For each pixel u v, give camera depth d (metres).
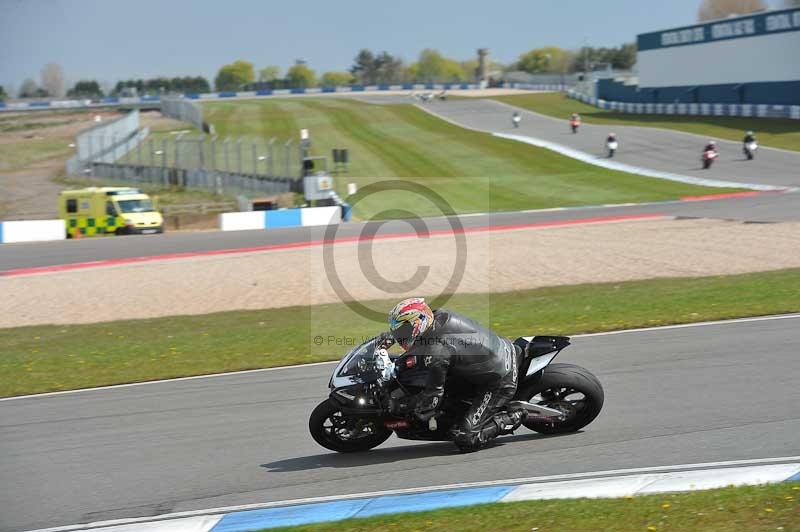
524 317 46.00
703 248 70.12
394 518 19.11
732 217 90.12
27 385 36.44
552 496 20.09
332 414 24.48
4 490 23.27
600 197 126.50
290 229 106.00
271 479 22.97
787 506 18.16
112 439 27.64
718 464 21.62
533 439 25.02
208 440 26.92
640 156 168.12
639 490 20.08
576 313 46.12
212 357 39.94
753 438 23.58
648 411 26.89
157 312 55.59
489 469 22.53
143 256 85.00
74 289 65.44
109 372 38.06
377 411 23.30
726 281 53.94
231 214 110.50
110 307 58.12
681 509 18.48
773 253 65.56
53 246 97.31
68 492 22.83
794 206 96.38
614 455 22.92
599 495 19.94
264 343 42.44
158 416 30.23
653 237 78.38
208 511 20.89
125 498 22.14
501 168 168.75
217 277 67.88
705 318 41.84
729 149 165.00
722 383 29.70
